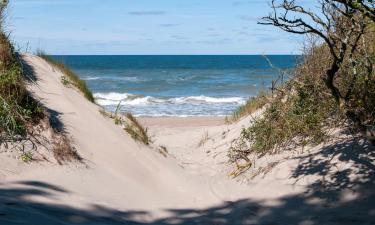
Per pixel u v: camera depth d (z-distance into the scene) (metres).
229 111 21.33
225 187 6.75
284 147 7.33
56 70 9.18
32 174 5.09
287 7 4.15
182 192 6.39
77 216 4.26
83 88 9.30
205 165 8.52
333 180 5.74
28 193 4.49
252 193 6.19
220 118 17.83
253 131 8.43
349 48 7.12
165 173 6.95
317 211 5.20
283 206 5.54
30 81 7.50
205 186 6.82
